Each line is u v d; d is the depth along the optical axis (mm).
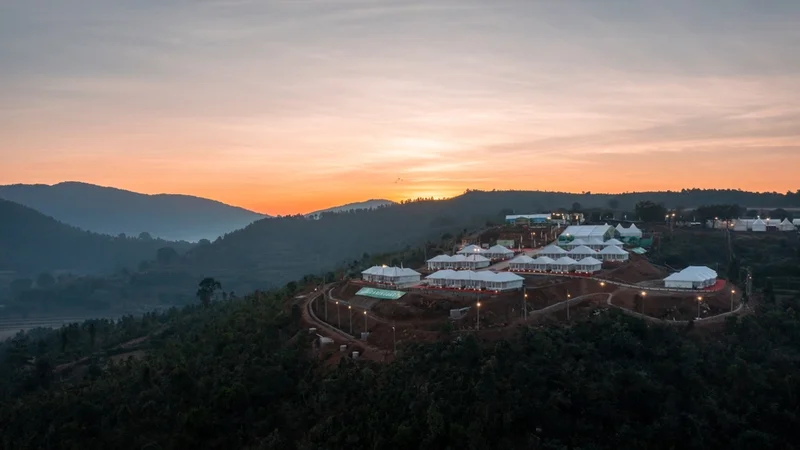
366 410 118312
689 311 155000
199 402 130500
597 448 111188
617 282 183750
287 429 121812
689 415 117812
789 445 116188
